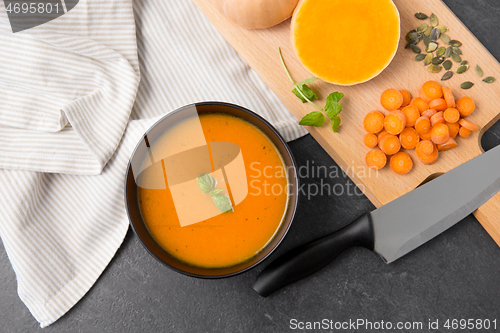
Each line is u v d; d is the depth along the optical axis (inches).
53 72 28.1
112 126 28.3
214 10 28.4
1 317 29.1
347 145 28.2
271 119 29.4
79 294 28.9
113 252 28.9
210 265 26.6
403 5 28.1
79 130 27.9
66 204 28.6
